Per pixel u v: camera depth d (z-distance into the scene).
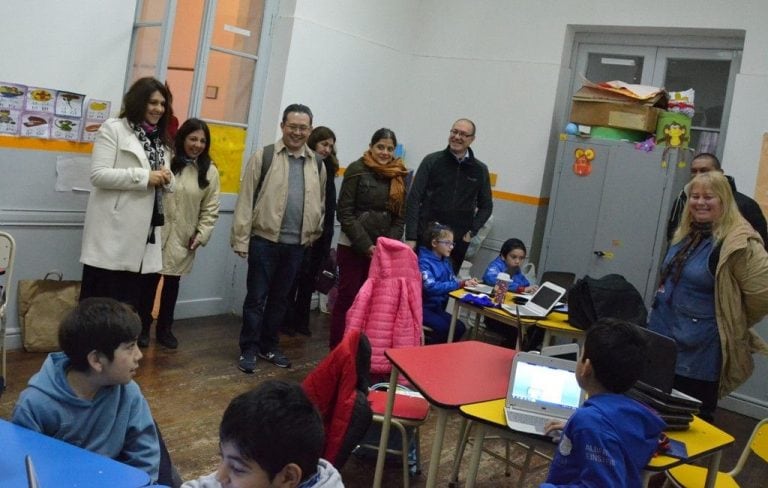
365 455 3.34
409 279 3.56
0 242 3.39
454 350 2.99
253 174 4.18
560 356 3.63
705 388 3.09
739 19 5.09
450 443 3.70
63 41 3.96
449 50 6.28
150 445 1.84
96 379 1.70
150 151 3.77
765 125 4.87
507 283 3.98
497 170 6.07
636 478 1.92
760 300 2.97
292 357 4.65
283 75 5.20
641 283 5.21
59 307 4.13
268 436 1.18
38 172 3.98
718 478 2.67
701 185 3.01
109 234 3.70
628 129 5.27
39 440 1.61
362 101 5.98
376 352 3.41
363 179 4.52
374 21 5.92
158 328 4.48
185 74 4.76
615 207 5.31
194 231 4.36
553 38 5.83
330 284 5.51
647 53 5.71
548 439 2.21
